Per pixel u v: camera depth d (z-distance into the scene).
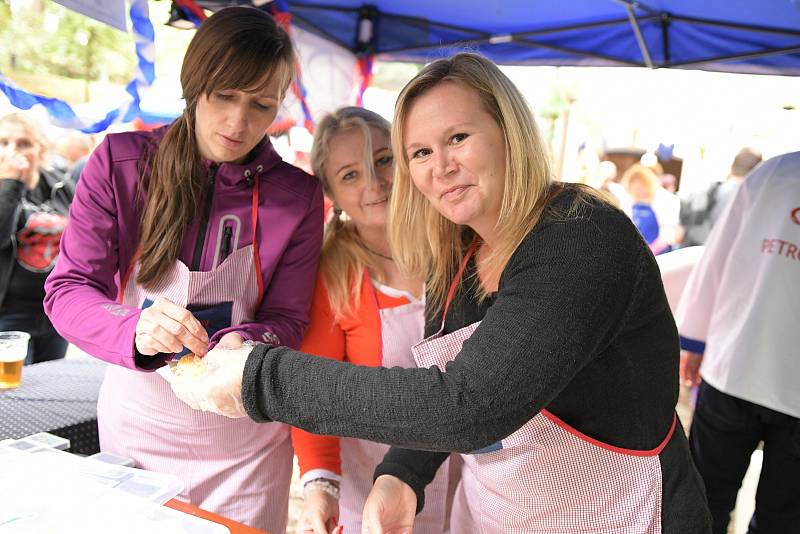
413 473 1.32
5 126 2.62
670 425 1.15
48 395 1.78
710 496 2.19
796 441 1.97
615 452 1.10
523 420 0.83
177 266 1.42
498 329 0.85
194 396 0.94
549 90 8.09
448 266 1.32
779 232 1.97
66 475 1.11
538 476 1.15
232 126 1.30
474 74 1.00
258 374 0.87
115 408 1.52
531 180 0.99
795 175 1.98
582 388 1.07
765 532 2.06
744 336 2.03
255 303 1.54
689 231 5.16
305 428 0.86
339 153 1.63
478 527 1.37
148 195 1.40
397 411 0.81
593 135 7.77
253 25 1.25
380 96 3.70
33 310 2.78
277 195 1.50
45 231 2.74
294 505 2.90
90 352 1.23
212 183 1.44
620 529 1.13
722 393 2.10
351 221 1.77
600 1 2.68
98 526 0.96
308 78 2.82
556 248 0.89
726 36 2.78
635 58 3.06
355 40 3.09
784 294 1.95
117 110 2.03
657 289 1.02
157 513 1.01
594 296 0.85
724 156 6.76
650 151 6.73
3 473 1.11
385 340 1.67
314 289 1.71
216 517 1.08
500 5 2.80
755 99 6.98
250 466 1.54
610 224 0.91
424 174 1.03
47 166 2.77
